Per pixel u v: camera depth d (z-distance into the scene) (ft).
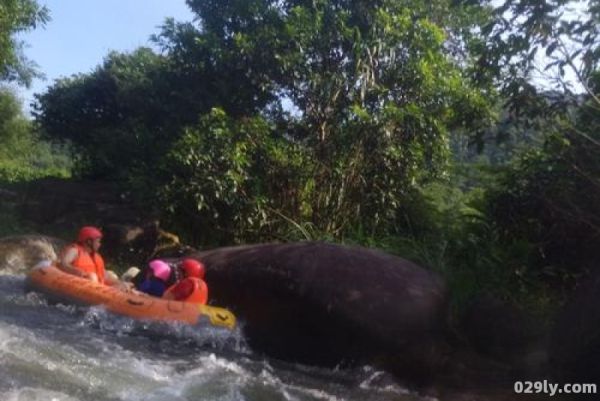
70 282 28.55
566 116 25.63
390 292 23.93
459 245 32.68
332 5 43.83
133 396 17.37
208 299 28.17
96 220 48.03
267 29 41.65
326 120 41.81
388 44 41.34
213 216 39.27
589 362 20.24
